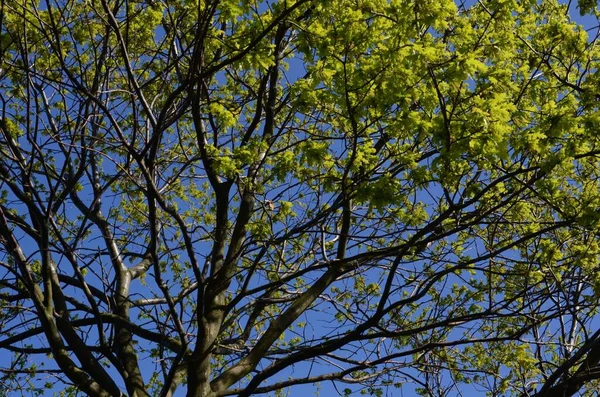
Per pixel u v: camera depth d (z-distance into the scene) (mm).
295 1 7008
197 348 7691
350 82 6375
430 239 6566
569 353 7496
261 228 7773
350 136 6957
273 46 6848
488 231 8219
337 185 6996
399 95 6219
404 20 5918
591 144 7512
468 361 9602
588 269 7910
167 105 6242
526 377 8492
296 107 7270
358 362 8688
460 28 6426
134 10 8805
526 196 7957
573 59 7891
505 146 6004
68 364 7582
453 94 6387
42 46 8398
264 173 9188
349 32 6121
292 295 10164
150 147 6777
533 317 7352
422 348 7242
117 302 9133
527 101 8086
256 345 8289
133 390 7977
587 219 6523
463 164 6508
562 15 8156
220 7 6309
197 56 6109
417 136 6895
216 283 7973
